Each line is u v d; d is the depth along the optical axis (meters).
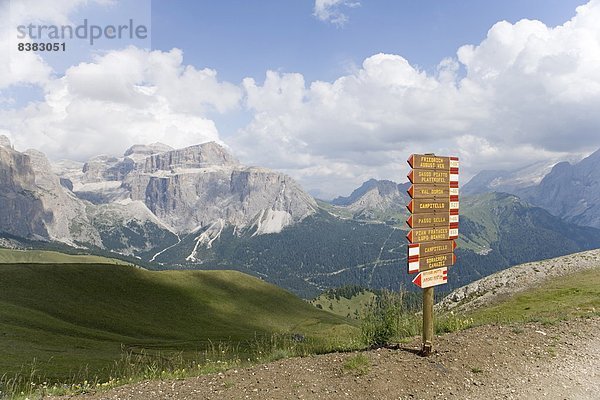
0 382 12.98
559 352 13.88
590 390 11.34
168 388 11.16
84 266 122.56
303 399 10.18
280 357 14.55
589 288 39.03
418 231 13.05
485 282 54.62
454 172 14.65
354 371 11.76
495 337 15.23
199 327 107.69
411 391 10.78
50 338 62.31
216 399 10.23
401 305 17.59
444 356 13.10
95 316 93.62
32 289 96.88
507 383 11.43
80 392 11.69
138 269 133.75
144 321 100.25
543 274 49.94
